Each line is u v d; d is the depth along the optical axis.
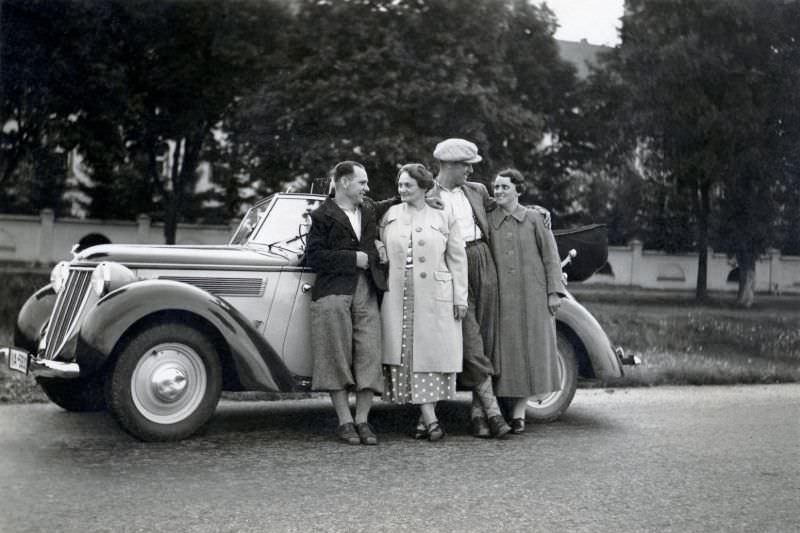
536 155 12.70
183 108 13.51
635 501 3.42
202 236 14.28
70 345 4.37
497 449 4.44
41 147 13.47
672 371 7.53
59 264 5.16
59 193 14.42
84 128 13.44
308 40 12.12
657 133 11.51
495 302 4.86
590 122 12.27
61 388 5.14
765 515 3.25
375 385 4.49
